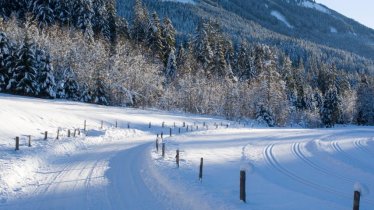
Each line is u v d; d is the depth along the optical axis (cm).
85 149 2975
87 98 6462
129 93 6994
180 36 14325
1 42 5628
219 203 1470
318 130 6619
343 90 13688
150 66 7800
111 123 4606
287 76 11694
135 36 9775
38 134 3188
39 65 5888
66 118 4197
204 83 8431
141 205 1491
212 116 7925
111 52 8038
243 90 8944
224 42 11431
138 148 3034
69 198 1561
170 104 7831
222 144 3603
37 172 2041
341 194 1895
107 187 1738
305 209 1498
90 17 8250
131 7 17238
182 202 1535
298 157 3064
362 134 5975
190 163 2338
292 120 10031
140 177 1938
